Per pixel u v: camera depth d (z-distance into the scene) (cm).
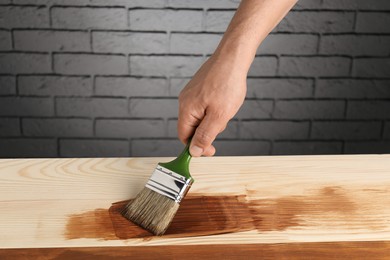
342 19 189
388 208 81
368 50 194
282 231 76
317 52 194
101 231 75
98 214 78
